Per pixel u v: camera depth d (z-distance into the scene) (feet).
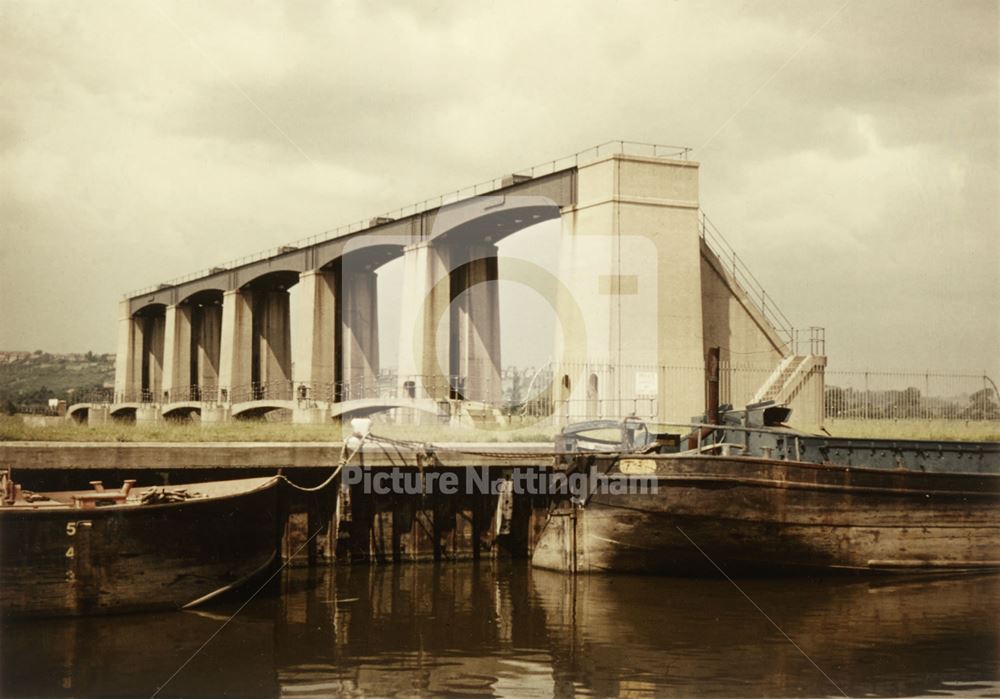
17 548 78.02
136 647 74.43
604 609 86.69
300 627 80.33
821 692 65.57
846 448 103.96
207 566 85.51
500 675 69.21
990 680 68.54
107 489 96.12
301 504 104.17
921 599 91.97
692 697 65.46
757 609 87.15
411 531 108.17
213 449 99.50
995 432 155.74
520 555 112.16
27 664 70.38
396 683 67.51
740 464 98.02
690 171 161.38
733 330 163.22
